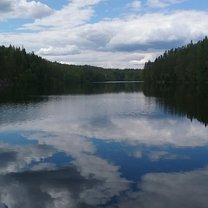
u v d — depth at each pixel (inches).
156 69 7111.2
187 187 658.8
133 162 831.7
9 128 1321.4
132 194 629.3
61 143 1050.1
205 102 2256.4
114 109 1966.0
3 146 1021.2
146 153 914.1
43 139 1114.1
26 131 1257.4
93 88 5364.2
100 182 692.7
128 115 1673.2
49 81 6830.7
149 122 1428.4
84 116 1657.2
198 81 5290.4
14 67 5989.2
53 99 2812.5
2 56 5905.5
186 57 5915.4
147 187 660.7
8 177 733.9
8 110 1937.7
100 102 2482.8
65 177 727.7
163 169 771.4
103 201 601.0
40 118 1595.7
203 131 1211.9
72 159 867.4
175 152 922.7
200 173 740.7
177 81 6200.8
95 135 1166.3
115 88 5344.5
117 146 998.4
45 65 6879.9
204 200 598.2
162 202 591.2
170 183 679.7
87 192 644.1
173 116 1600.6
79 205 589.9
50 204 596.4
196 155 888.9
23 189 665.0
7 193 645.9
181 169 770.8
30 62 6624.0
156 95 3203.7
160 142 1047.0
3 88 4783.5
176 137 1119.0
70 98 2947.8
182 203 587.8
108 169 776.9
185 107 1984.5
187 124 1360.7
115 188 658.2
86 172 761.6
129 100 2652.6
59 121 1492.4
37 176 738.2
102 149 964.6
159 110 1866.4
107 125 1368.1
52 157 890.1
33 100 2689.5
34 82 6328.7
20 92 3865.7
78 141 1074.7
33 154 924.0
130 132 1213.1
